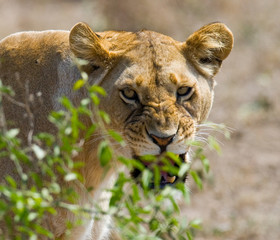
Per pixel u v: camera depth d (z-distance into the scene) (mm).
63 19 27594
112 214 5727
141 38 7809
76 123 5816
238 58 22750
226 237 12656
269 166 15805
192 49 7836
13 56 8117
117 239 9422
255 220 13250
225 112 18734
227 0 26922
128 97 7496
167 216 5727
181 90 7586
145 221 5758
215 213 13781
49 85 7938
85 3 28844
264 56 22500
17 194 5383
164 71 7492
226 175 15273
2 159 7734
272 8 27375
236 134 17438
